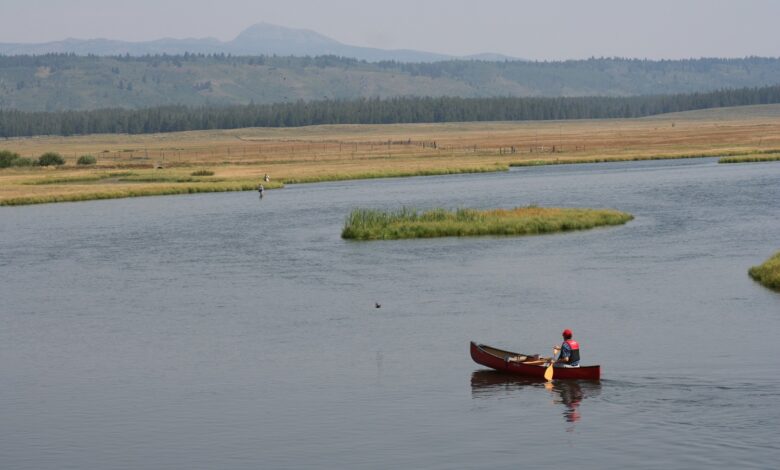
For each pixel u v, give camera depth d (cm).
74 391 4806
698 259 8275
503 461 3638
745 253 8519
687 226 10481
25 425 4275
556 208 11806
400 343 5644
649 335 5622
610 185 15925
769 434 3781
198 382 4912
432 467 3609
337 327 6119
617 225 10825
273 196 16188
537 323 6056
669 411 4119
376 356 5347
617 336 5616
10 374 5175
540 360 4841
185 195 17012
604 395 4406
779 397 4259
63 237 11162
